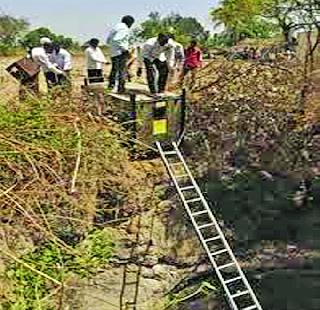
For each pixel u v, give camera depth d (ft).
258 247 48.39
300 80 52.47
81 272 26.43
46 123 22.65
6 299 18.75
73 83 41.86
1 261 19.79
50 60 43.06
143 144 32.58
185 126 40.52
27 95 25.90
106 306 38.73
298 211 49.57
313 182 51.24
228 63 51.16
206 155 48.32
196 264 43.21
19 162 20.27
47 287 21.34
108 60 44.98
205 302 42.60
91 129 24.38
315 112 52.60
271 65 52.26
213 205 48.14
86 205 22.57
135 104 35.06
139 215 38.78
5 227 18.79
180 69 48.98
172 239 41.78
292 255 47.88
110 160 24.94
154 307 40.55
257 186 49.80
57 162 21.48
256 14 63.98
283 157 51.44
